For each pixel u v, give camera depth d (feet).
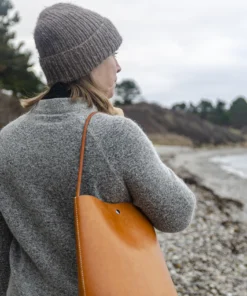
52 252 4.52
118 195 4.39
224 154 250.37
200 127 342.03
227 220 34.42
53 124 4.50
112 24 4.83
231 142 343.26
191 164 138.62
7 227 5.05
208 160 177.88
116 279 3.91
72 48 4.53
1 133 4.91
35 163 4.49
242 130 409.69
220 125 415.85
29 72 79.46
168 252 21.91
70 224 4.49
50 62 4.61
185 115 347.77
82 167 4.30
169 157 160.35
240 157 220.02
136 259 4.09
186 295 16.26
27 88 75.92
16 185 4.64
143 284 4.00
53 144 4.44
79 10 4.66
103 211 4.19
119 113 5.04
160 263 4.29
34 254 4.53
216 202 46.19
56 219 4.49
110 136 4.33
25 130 4.64
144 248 4.25
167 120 328.29
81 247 3.98
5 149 4.70
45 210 4.50
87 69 4.61
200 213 36.73
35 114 4.68
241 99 430.61
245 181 83.41
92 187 4.33
